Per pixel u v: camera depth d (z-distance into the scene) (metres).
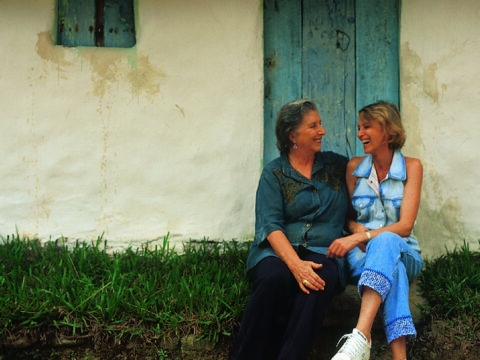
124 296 3.40
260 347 2.98
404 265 3.12
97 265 3.73
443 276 3.65
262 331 2.99
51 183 3.95
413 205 3.30
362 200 3.42
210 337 3.24
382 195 3.38
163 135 4.00
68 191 3.96
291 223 3.39
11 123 3.92
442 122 4.00
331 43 4.27
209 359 3.26
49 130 3.94
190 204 4.00
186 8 4.00
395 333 2.93
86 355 3.24
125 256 3.86
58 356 3.24
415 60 4.04
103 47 3.99
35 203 3.94
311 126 3.38
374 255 2.99
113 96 3.97
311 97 4.27
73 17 4.10
